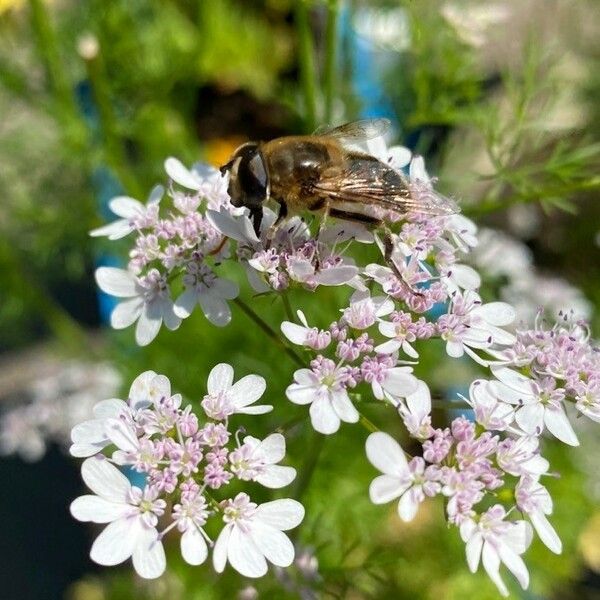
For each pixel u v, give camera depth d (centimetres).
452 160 9
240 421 8
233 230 5
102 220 10
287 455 8
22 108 10
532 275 10
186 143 10
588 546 10
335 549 8
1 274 10
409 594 9
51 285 12
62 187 10
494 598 9
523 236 12
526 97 8
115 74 10
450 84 8
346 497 8
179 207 6
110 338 10
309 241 6
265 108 12
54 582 11
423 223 6
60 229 10
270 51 12
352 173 6
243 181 6
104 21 9
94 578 10
